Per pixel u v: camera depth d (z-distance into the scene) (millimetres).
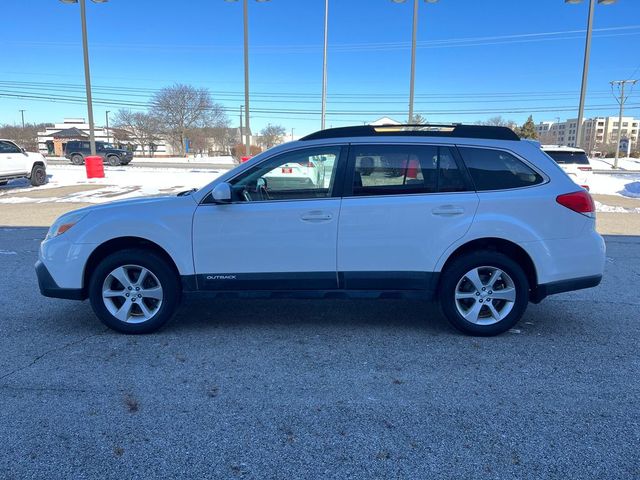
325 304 5742
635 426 3170
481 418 3262
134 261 4551
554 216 4473
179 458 2834
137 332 4676
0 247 8914
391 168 4539
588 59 19750
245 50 23625
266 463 2795
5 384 3689
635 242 9758
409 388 3672
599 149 105312
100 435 3049
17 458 2816
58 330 4828
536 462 2803
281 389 3648
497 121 76000
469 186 4512
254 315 5332
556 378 3838
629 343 4566
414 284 4562
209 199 4559
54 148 79875
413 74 22594
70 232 4562
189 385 3701
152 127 73562
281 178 4605
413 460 2824
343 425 3176
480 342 4570
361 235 4492
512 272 4516
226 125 74812
